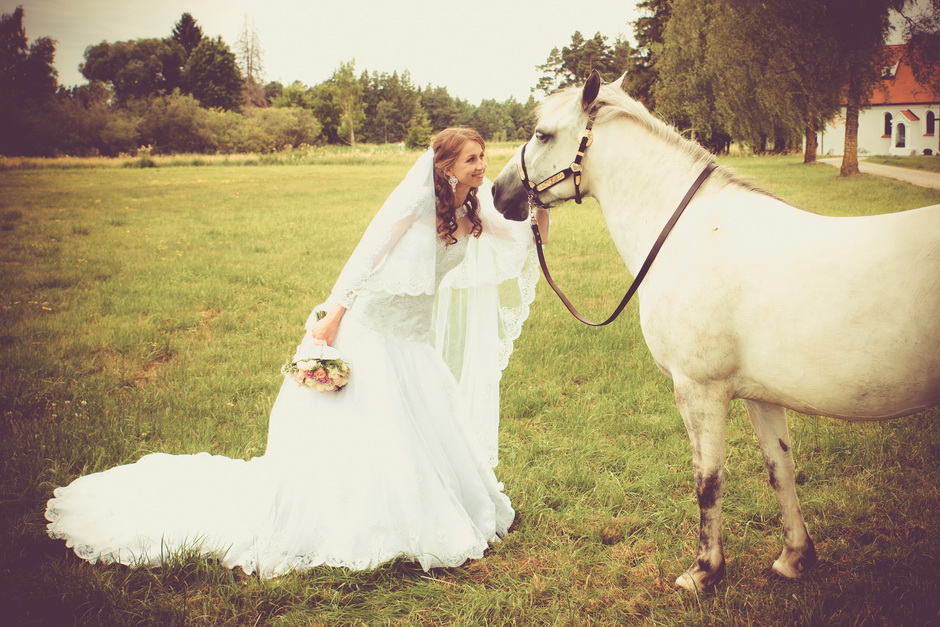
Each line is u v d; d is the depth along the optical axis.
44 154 52.31
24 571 2.81
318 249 10.75
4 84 62.91
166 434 4.19
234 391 4.95
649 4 42.31
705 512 2.66
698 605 2.62
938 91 22.25
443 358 3.55
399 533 2.93
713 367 2.52
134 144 56.81
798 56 20.62
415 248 2.89
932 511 3.21
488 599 2.67
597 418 4.41
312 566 2.89
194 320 6.80
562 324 6.46
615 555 3.02
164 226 13.48
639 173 2.84
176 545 2.94
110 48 88.00
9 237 11.77
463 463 3.16
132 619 2.54
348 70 89.31
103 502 3.21
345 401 2.98
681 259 2.60
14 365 5.30
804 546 2.78
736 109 22.38
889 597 2.62
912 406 2.14
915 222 2.10
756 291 2.33
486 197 3.32
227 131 61.91
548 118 3.00
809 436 4.07
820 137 52.22
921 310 2.01
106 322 6.67
